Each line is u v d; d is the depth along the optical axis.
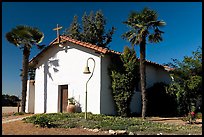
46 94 21.12
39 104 21.42
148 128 11.95
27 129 11.59
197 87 16.39
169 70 21.16
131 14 18.81
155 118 18.25
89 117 14.91
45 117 13.27
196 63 16.78
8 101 41.75
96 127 11.73
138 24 18.42
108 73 19.12
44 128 11.77
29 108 22.66
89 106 18.55
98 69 18.47
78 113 17.47
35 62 22.14
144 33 18.28
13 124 13.18
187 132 11.28
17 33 21.33
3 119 16.95
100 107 18.00
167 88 21.08
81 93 19.08
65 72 20.23
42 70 21.72
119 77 18.52
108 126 11.86
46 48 21.28
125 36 19.12
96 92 18.31
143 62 18.64
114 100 19.06
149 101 21.78
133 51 19.03
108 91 18.86
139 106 21.52
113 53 18.86
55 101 20.47
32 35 21.81
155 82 24.00
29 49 22.11
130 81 18.53
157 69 24.52
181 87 17.38
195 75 16.77
